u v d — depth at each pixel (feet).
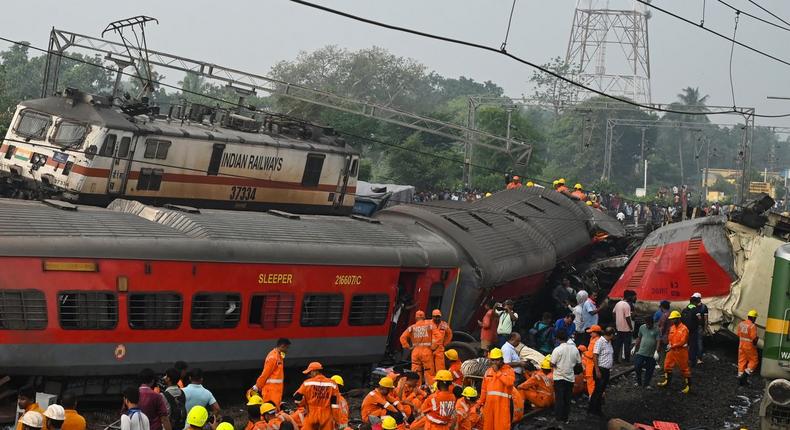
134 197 128.16
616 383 110.11
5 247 79.10
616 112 552.00
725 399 105.19
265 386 80.43
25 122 129.39
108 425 80.94
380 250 106.01
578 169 536.83
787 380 76.28
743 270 123.54
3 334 79.00
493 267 118.83
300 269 97.50
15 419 74.74
